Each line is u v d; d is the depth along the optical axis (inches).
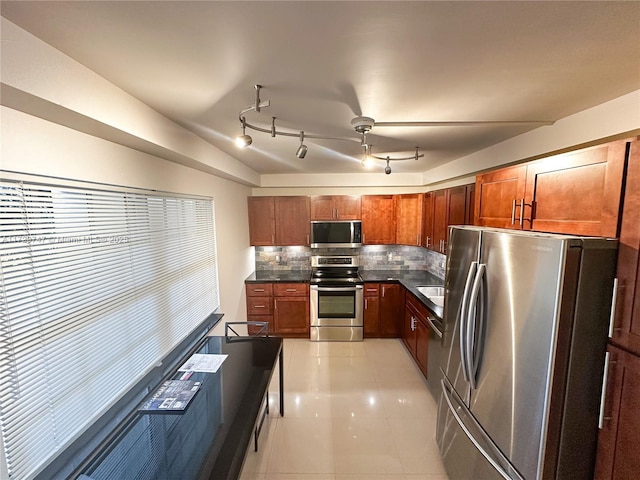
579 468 47.3
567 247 42.8
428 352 113.3
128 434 54.6
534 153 82.0
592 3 32.5
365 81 52.4
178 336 88.4
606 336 44.9
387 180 169.5
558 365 44.5
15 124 42.1
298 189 175.9
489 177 78.5
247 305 159.2
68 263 50.5
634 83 53.7
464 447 66.4
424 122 75.2
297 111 67.1
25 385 43.0
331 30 37.3
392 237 168.2
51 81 39.9
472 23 36.1
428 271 174.2
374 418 97.9
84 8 32.1
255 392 67.0
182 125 75.9
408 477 76.4
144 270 72.1
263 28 36.7
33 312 44.3
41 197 45.9
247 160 126.6
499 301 55.4
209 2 31.4
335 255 177.2
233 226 139.1
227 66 46.5
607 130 62.1
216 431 55.1
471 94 58.4
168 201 83.6
